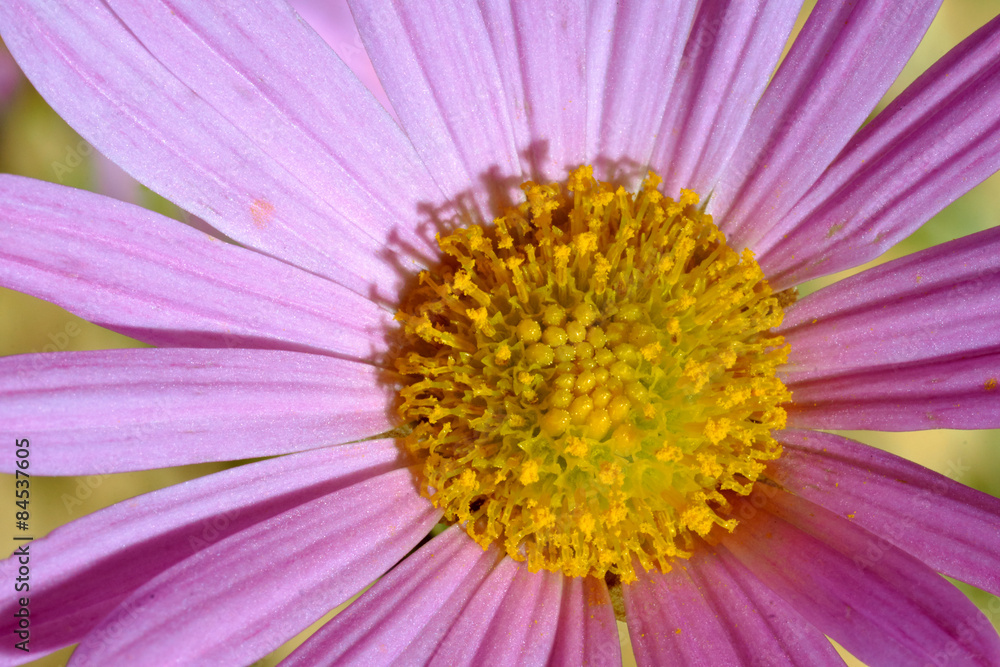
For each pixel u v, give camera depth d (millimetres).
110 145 89
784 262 95
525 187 94
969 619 88
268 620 86
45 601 86
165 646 84
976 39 92
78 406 86
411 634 89
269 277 92
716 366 91
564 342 92
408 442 92
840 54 93
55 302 88
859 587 89
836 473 92
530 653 90
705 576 91
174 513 88
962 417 91
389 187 93
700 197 96
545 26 93
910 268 93
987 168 91
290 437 90
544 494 91
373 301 94
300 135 91
